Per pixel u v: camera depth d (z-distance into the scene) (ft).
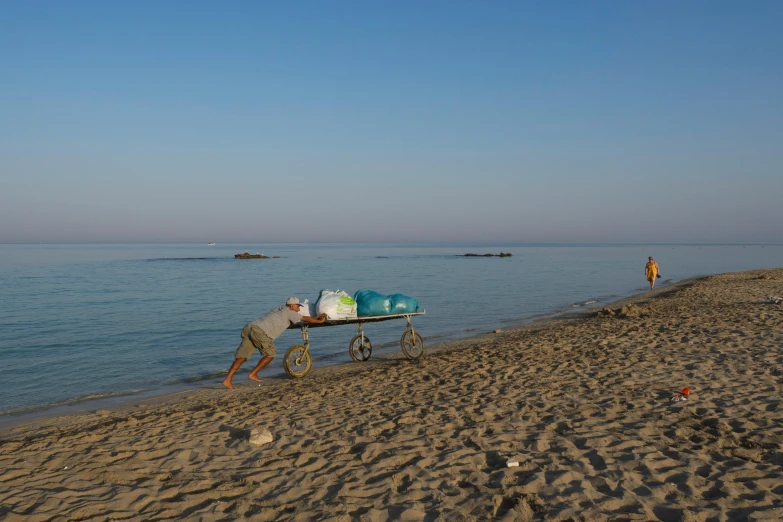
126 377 41.65
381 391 30.07
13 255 388.57
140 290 119.34
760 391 24.82
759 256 328.08
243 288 125.80
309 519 14.37
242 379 39.45
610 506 14.23
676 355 34.24
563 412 23.32
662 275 161.48
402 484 16.47
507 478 16.38
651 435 19.83
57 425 27.48
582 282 137.49
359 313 38.32
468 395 27.45
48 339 58.03
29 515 14.98
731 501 14.20
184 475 17.92
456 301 94.73
